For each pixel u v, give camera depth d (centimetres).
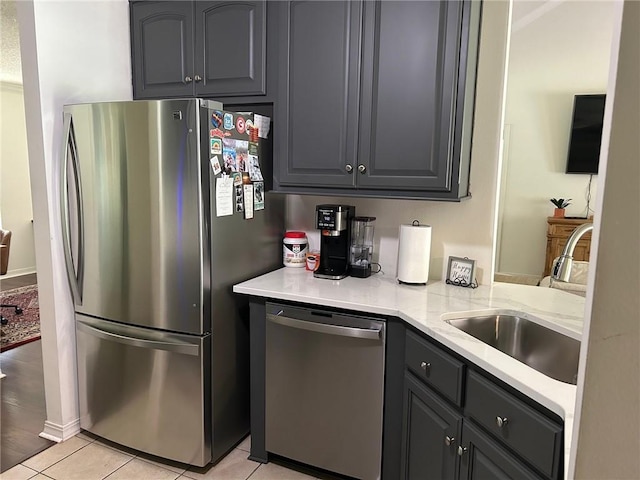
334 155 227
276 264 273
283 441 232
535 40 219
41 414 278
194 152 206
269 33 242
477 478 156
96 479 222
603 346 45
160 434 232
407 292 221
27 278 628
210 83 259
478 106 230
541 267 235
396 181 216
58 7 233
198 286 215
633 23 41
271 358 228
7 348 374
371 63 213
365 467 214
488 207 235
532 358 189
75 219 234
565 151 222
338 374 213
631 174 42
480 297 213
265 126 249
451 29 197
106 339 235
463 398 162
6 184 629
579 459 48
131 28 275
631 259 42
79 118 225
